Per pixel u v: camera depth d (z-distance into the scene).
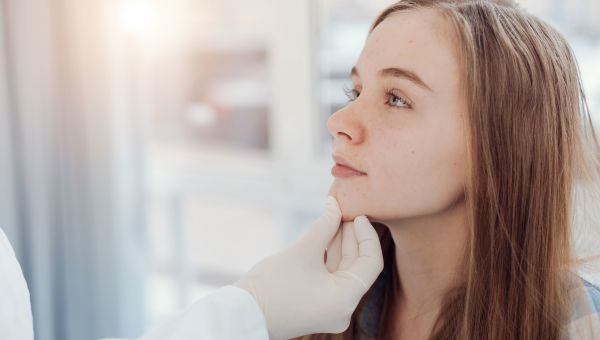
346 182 0.72
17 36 1.61
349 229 0.73
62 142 1.69
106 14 1.62
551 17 1.38
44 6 1.62
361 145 0.69
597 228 0.77
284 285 0.67
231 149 1.92
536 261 0.70
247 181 1.89
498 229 0.68
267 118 1.86
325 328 0.68
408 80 0.66
